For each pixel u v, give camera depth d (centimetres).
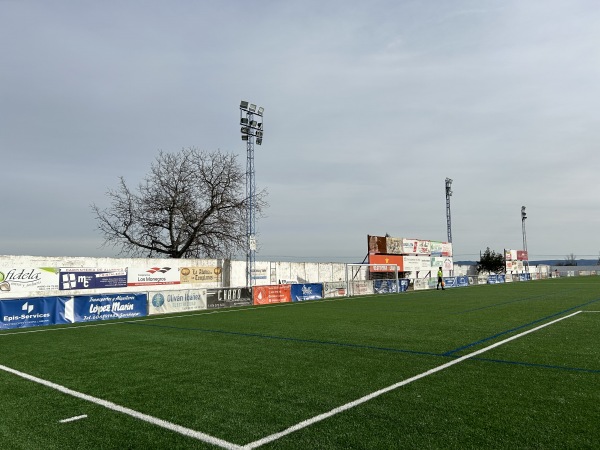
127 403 619
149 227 3425
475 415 533
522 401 584
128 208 3375
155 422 539
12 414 582
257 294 2556
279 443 465
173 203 3403
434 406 571
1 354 1059
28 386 729
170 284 2731
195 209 3503
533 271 7394
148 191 3466
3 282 2061
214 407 592
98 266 2409
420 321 1502
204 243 3450
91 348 1106
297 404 596
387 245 4394
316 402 603
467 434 474
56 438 496
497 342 1045
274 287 2677
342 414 551
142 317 1923
